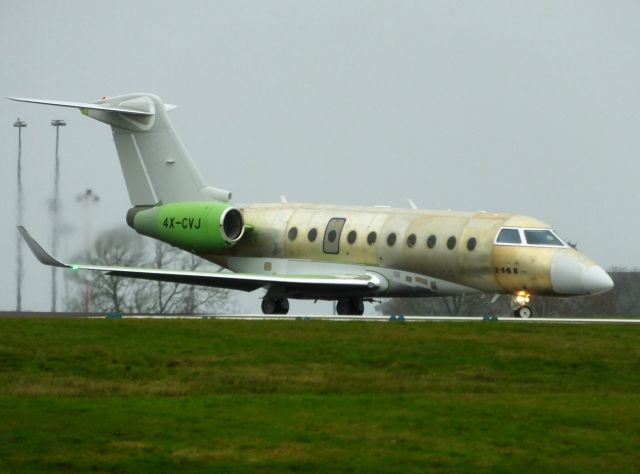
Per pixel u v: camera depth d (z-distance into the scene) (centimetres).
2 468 6134
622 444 6638
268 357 9150
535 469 6197
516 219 13662
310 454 6375
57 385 8200
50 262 13275
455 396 7862
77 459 6266
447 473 6119
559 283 13225
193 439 6638
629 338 10081
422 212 14338
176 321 10688
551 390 8300
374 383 8350
